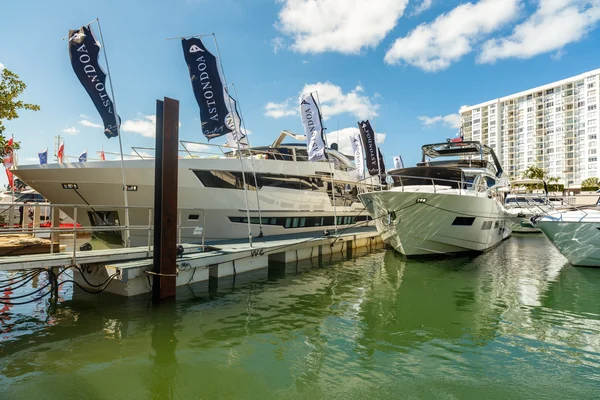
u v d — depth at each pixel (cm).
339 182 2036
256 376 508
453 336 667
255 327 703
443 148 1764
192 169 1341
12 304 761
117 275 827
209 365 539
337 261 1520
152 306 816
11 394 452
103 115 1095
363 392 468
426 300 912
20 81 1142
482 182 1622
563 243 1326
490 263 1460
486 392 470
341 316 780
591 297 942
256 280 1123
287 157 1894
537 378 508
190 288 984
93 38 1088
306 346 616
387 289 1027
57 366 529
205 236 1425
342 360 563
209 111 1117
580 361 562
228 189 1432
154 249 852
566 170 9294
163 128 845
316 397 455
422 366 544
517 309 838
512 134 10606
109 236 1373
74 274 962
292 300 902
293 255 1492
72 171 1196
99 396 453
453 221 1428
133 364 538
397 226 1438
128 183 1223
